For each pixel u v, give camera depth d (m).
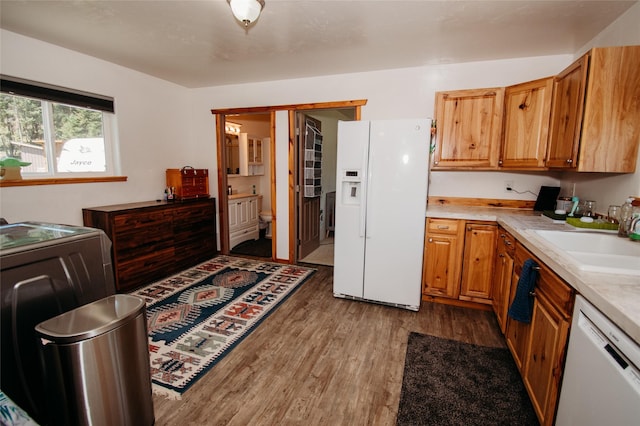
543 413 1.41
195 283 3.37
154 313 2.68
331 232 5.76
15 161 2.59
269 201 5.91
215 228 4.41
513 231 2.11
